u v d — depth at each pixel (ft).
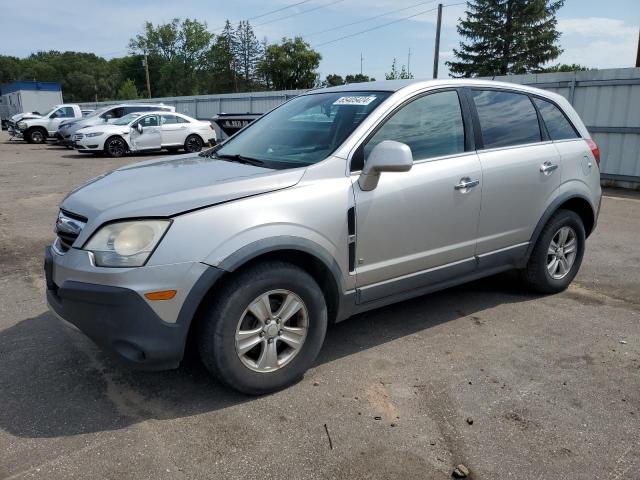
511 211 13.94
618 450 8.93
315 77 231.91
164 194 9.88
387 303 12.17
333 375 11.28
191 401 10.28
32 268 18.49
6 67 379.35
